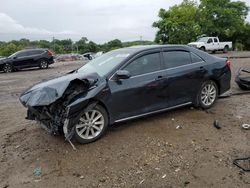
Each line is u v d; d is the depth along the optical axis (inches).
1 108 338.6
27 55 868.0
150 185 156.4
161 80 235.9
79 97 195.3
